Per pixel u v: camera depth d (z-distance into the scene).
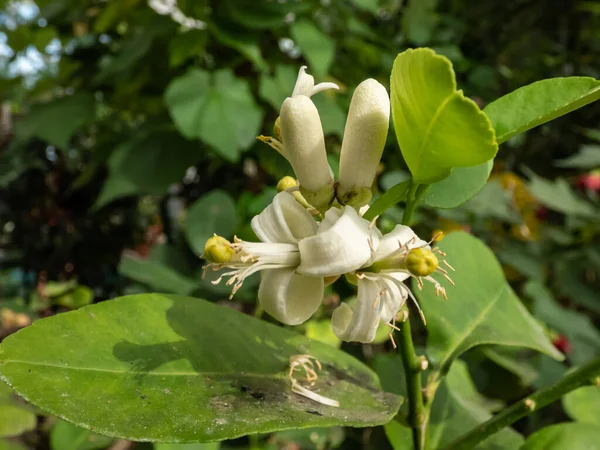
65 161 0.47
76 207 0.48
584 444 0.15
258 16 0.27
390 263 0.10
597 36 0.49
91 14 0.37
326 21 0.34
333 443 0.24
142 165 0.29
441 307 0.17
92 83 0.32
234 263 0.11
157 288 0.24
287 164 0.28
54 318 0.11
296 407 0.11
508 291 0.18
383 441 0.24
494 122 0.12
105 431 0.09
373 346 0.31
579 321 0.30
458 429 0.19
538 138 0.44
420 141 0.10
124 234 0.50
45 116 0.31
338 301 0.25
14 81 0.41
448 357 0.15
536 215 0.41
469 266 0.18
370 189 0.12
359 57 0.34
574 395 0.20
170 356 0.12
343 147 0.11
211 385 0.12
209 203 0.26
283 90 0.28
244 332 0.14
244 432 0.10
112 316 0.12
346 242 0.10
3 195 0.49
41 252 0.49
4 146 0.49
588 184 0.40
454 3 0.51
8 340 0.10
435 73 0.09
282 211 0.11
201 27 0.29
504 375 0.29
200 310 0.14
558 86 0.12
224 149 0.25
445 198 0.13
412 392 0.13
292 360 0.13
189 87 0.26
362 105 0.11
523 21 0.49
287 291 0.11
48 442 0.30
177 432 0.10
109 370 0.11
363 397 0.13
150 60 0.32
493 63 0.48
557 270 0.36
